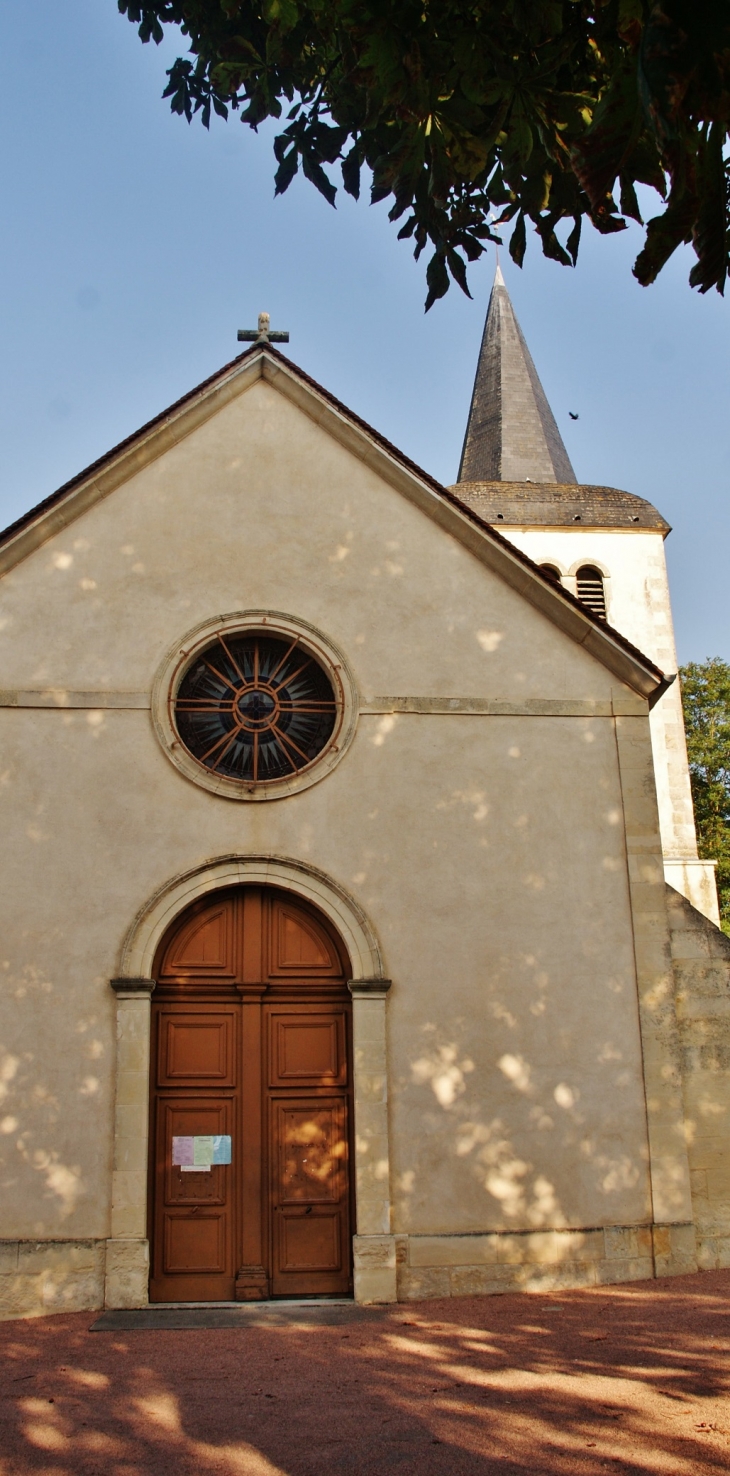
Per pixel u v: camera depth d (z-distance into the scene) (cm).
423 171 590
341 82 661
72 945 1025
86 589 1116
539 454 2778
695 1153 1052
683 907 1112
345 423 1185
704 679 3819
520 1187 1019
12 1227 962
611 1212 1023
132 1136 982
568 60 562
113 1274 956
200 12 750
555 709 1141
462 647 1148
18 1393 725
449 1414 670
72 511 1131
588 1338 822
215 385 1182
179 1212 1014
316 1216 1025
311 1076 1054
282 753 1115
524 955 1073
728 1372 716
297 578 1148
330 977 1077
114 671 1097
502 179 610
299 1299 997
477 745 1123
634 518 2523
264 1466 600
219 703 1117
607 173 443
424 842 1090
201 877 1052
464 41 539
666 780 2408
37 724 1074
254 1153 1030
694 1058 1073
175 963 1064
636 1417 648
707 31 366
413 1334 862
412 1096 1027
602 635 1155
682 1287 972
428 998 1052
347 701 1116
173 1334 880
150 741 1082
